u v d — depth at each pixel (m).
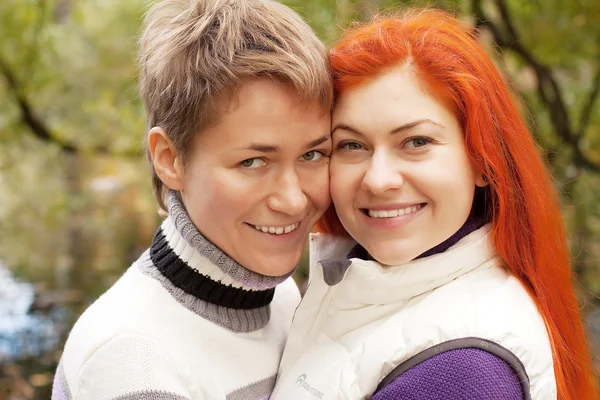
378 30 1.42
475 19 4.09
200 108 1.32
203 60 1.31
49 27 6.12
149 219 9.37
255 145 1.32
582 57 4.57
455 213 1.38
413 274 1.38
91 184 10.33
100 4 7.06
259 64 1.28
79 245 8.38
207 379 1.37
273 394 1.46
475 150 1.38
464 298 1.32
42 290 6.38
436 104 1.35
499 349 1.22
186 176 1.41
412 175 1.35
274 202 1.37
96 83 6.94
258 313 1.53
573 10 4.37
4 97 6.23
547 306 1.45
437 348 1.23
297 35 1.35
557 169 4.28
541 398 1.25
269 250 1.42
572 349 1.53
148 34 1.46
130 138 6.64
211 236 1.41
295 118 1.33
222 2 1.35
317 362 1.41
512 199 1.42
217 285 1.44
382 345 1.30
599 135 4.71
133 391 1.27
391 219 1.38
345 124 1.39
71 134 6.92
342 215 1.45
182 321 1.41
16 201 9.38
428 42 1.39
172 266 1.45
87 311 1.47
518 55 4.50
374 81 1.37
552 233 1.51
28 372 4.55
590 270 4.14
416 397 1.20
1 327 5.31
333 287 1.45
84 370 1.32
